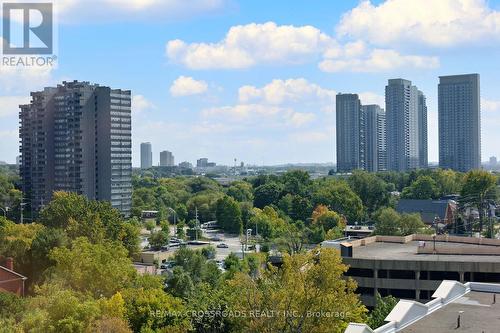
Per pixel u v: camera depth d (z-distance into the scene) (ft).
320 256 254.47
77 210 492.54
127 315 250.57
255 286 242.37
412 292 352.90
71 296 250.98
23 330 240.53
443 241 451.53
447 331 171.53
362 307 251.19
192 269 366.22
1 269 342.23
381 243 448.24
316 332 230.07
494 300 205.05
